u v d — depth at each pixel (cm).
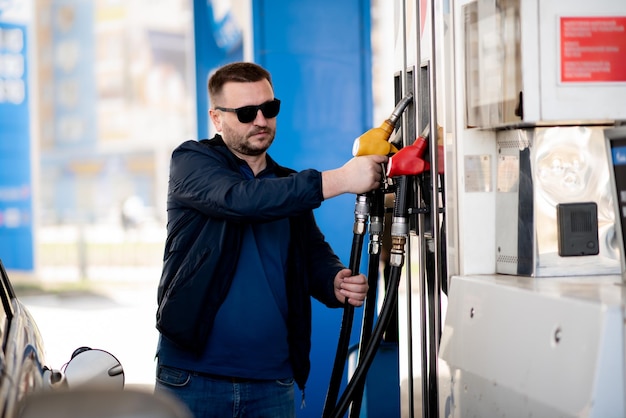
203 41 626
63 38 2662
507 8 247
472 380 250
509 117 249
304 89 528
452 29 277
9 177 1589
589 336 191
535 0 239
